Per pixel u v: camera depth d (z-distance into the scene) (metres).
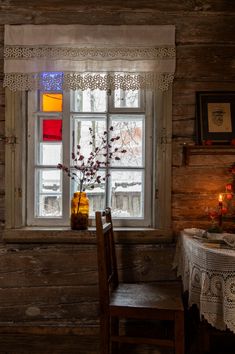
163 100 2.51
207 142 2.43
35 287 2.55
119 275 2.54
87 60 2.49
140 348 2.38
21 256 2.55
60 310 2.55
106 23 2.53
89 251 2.54
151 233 2.51
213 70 2.54
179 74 2.54
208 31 2.55
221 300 1.64
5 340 2.45
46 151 2.69
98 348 2.34
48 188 2.69
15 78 2.49
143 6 2.54
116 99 2.66
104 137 2.67
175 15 2.54
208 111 2.52
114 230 2.52
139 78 2.48
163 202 2.52
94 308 2.54
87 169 2.54
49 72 2.50
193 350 2.32
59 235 2.50
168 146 2.51
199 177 2.54
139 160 2.67
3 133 2.57
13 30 2.51
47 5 2.54
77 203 2.51
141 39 2.50
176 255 2.45
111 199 2.67
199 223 2.54
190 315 2.46
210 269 1.67
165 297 2.02
